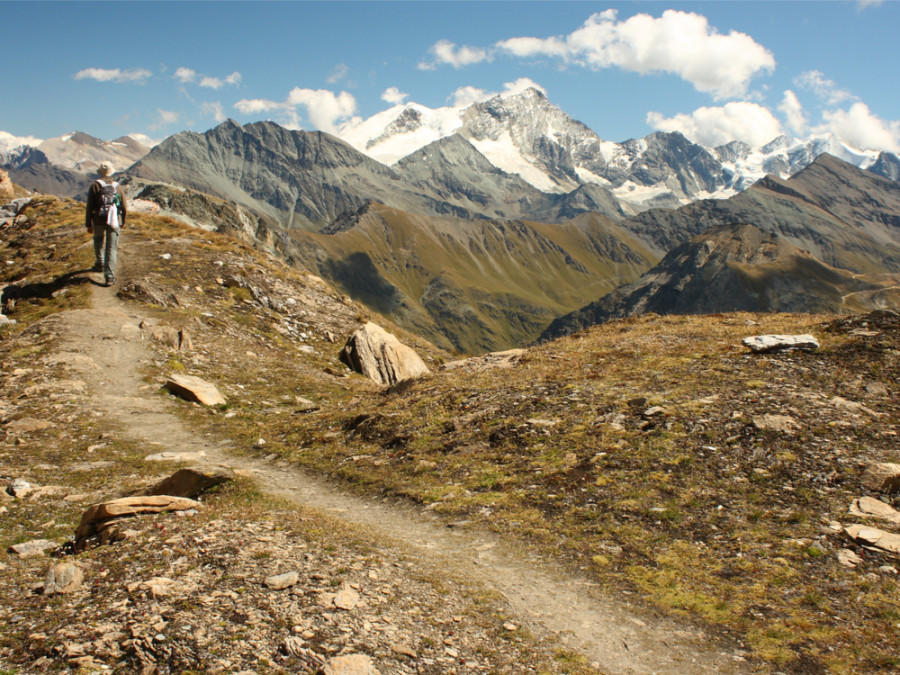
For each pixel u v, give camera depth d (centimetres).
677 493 1193
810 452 1277
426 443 1611
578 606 859
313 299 3975
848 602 845
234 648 617
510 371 2130
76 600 707
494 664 675
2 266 3697
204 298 3375
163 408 2088
